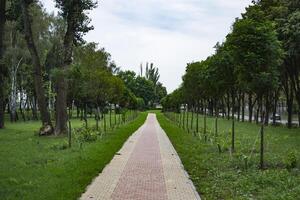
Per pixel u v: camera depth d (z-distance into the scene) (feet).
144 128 143.95
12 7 103.24
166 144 83.76
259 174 42.65
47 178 41.09
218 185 39.75
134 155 64.64
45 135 94.94
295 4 110.73
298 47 110.22
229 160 55.26
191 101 267.18
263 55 117.19
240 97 201.16
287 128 129.59
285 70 134.21
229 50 132.36
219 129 120.26
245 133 101.81
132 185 40.24
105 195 35.68
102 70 199.62
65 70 94.79
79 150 65.82
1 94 131.85
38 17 179.32
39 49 177.58
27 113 242.17
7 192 34.65
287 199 32.68
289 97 149.18
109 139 89.51
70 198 33.12
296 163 47.39
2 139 87.04
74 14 93.35
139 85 483.51
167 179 43.75
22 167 48.16
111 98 221.05
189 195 36.14
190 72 234.58
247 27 117.60
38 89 96.58
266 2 125.80
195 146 76.33
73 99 207.10
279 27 115.24
